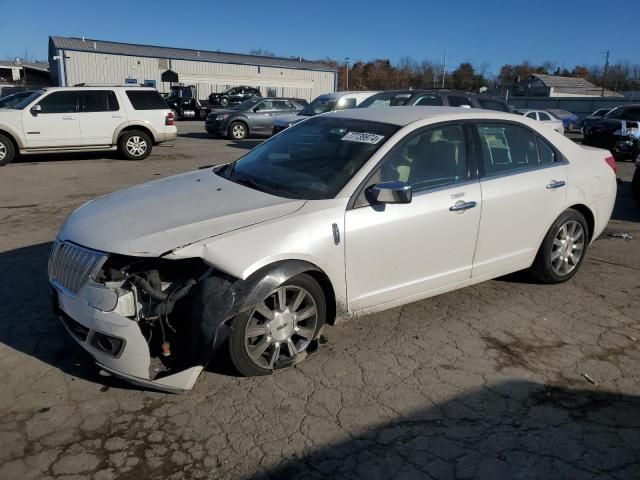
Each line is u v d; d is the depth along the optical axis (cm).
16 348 366
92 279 307
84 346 317
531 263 477
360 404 317
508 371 358
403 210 374
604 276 539
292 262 326
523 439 291
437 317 433
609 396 333
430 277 402
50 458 267
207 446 278
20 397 314
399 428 297
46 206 794
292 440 285
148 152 1365
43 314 417
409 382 341
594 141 1677
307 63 5881
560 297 480
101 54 4388
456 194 403
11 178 1037
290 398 320
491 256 437
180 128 2581
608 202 521
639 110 1686
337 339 393
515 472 267
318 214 343
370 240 360
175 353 322
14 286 472
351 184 363
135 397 317
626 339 407
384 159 378
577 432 298
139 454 271
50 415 299
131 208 356
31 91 1323
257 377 339
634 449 286
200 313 302
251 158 452
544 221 466
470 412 313
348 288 360
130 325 299
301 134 453
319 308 349
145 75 4619
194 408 308
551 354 382
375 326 415
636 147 1566
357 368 355
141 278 306
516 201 438
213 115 1995
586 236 511
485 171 429
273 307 331
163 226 323
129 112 1316
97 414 301
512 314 443
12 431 285
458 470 267
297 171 396
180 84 4266
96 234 324
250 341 329
